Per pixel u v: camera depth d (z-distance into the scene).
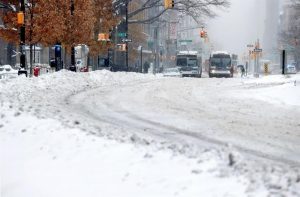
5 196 8.95
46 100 23.80
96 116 18.72
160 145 10.86
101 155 9.82
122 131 14.12
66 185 8.57
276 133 15.67
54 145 11.14
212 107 23.23
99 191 7.94
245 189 7.14
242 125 17.33
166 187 7.58
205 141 13.88
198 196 7.04
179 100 26.59
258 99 27.44
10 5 44.00
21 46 38.56
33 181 9.20
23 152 11.12
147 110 21.47
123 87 35.66
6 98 22.83
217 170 8.16
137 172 8.45
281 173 8.52
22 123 13.85
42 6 42.78
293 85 32.19
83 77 40.53
